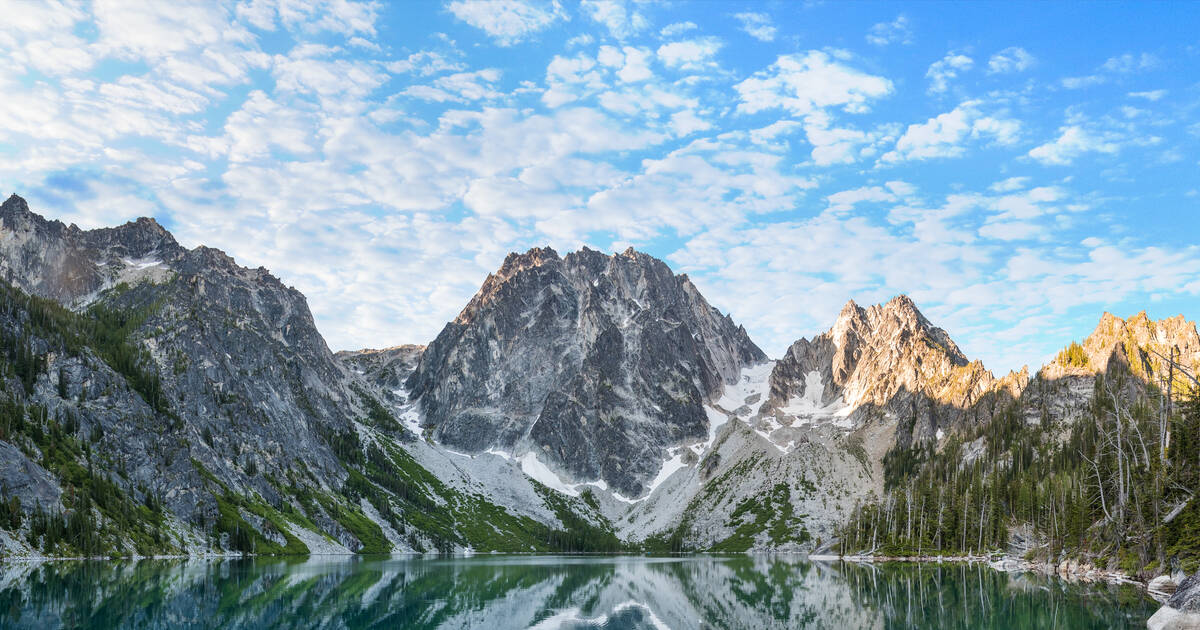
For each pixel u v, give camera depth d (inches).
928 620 3887.8
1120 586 4975.4
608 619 4131.4
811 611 4387.3
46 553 6402.6
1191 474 5255.9
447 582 5944.9
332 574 6358.3
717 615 4276.6
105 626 3435.0
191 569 6299.2
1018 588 5113.2
